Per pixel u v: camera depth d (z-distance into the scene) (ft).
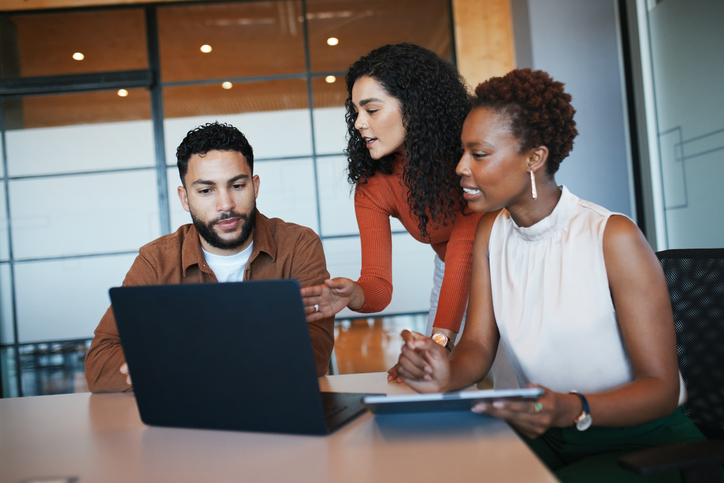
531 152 3.13
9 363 14.35
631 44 11.19
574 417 2.49
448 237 5.37
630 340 3.00
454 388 2.99
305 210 14.48
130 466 2.18
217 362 2.48
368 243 5.28
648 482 2.63
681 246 9.98
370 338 14.19
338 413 2.67
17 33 14.66
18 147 14.52
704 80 8.96
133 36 14.66
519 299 3.39
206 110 14.61
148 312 2.55
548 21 12.21
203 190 4.53
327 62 14.61
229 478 1.99
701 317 3.64
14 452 2.45
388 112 4.60
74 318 14.38
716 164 8.79
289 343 2.32
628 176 11.75
